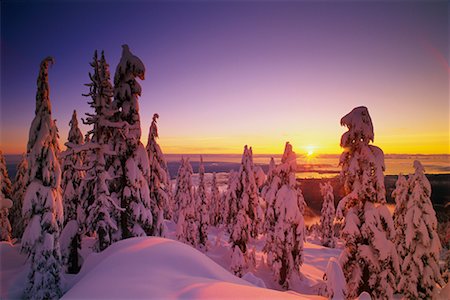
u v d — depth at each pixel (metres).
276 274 23.17
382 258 13.21
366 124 14.42
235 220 28.12
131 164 17.52
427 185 17.14
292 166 23.41
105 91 16.88
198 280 8.66
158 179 22.75
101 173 15.85
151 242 12.21
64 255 16.94
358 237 14.29
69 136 21.33
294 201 22.78
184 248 12.10
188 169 33.97
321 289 11.57
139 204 17.91
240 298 7.10
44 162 13.46
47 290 12.70
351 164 14.51
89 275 9.68
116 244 13.10
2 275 14.74
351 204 15.08
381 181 14.07
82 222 18.03
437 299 14.48
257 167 32.78
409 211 17.30
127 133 16.91
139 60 17.66
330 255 39.72
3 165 29.86
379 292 13.51
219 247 36.03
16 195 30.42
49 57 13.70
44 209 13.38
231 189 29.05
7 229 25.70
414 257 16.78
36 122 13.70
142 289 7.34
